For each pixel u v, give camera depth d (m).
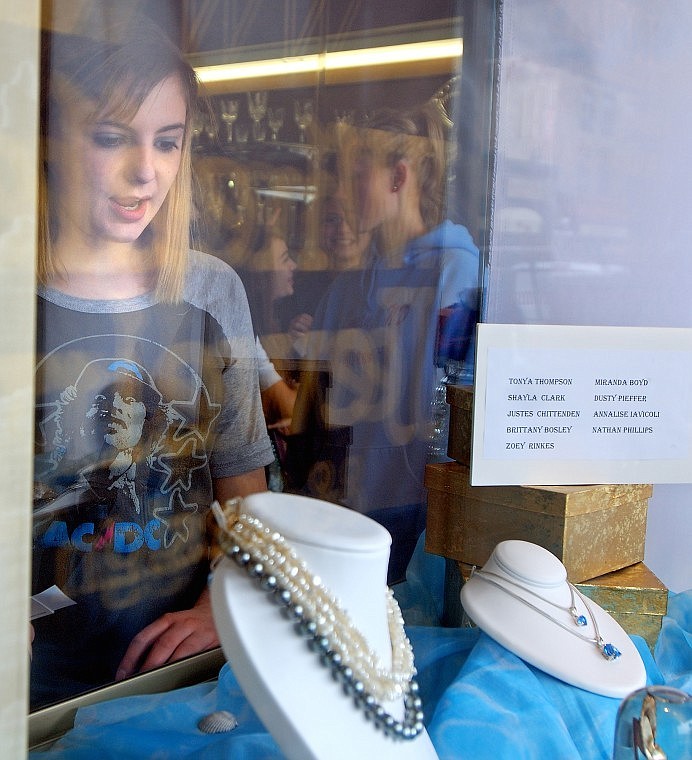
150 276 0.60
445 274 0.82
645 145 0.83
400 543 0.75
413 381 0.79
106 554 0.57
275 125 0.69
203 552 0.63
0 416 0.36
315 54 0.72
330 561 0.46
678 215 0.83
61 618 0.54
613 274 0.84
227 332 0.66
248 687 0.43
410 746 0.48
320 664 0.44
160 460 0.61
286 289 0.71
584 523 0.70
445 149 0.80
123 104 0.56
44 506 0.54
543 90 0.82
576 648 0.61
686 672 0.66
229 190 0.67
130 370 0.60
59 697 0.53
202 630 0.56
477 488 0.72
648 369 0.74
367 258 0.77
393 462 0.75
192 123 0.63
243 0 0.66
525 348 0.71
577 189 0.83
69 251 0.55
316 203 0.74
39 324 0.54
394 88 0.76
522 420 0.72
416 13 0.77
